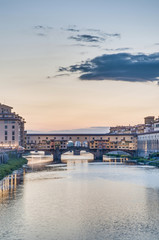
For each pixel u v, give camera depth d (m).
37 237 47.41
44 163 179.75
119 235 48.28
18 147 189.75
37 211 60.88
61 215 58.44
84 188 85.56
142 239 46.59
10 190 81.81
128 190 82.56
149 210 61.91
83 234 48.75
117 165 162.38
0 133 192.88
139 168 142.75
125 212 60.53
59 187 87.00
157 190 82.56
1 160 128.00
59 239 46.78
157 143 197.00
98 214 59.16
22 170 133.12
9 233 48.91
